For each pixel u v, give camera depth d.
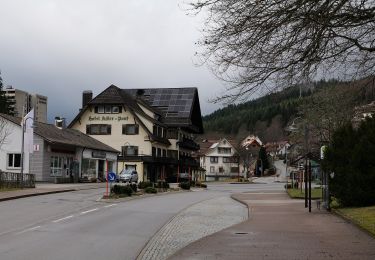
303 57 8.58
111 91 75.88
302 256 11.09
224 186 74.62
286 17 8.13
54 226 17.00
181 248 12.38
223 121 176.88
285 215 21.41
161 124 80.38
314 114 38.69
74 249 12.34
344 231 15.45
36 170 51.38
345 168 22.64
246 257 11.01
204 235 15.48
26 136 41.97
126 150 74.81
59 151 54.41
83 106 79.75
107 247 12.79
